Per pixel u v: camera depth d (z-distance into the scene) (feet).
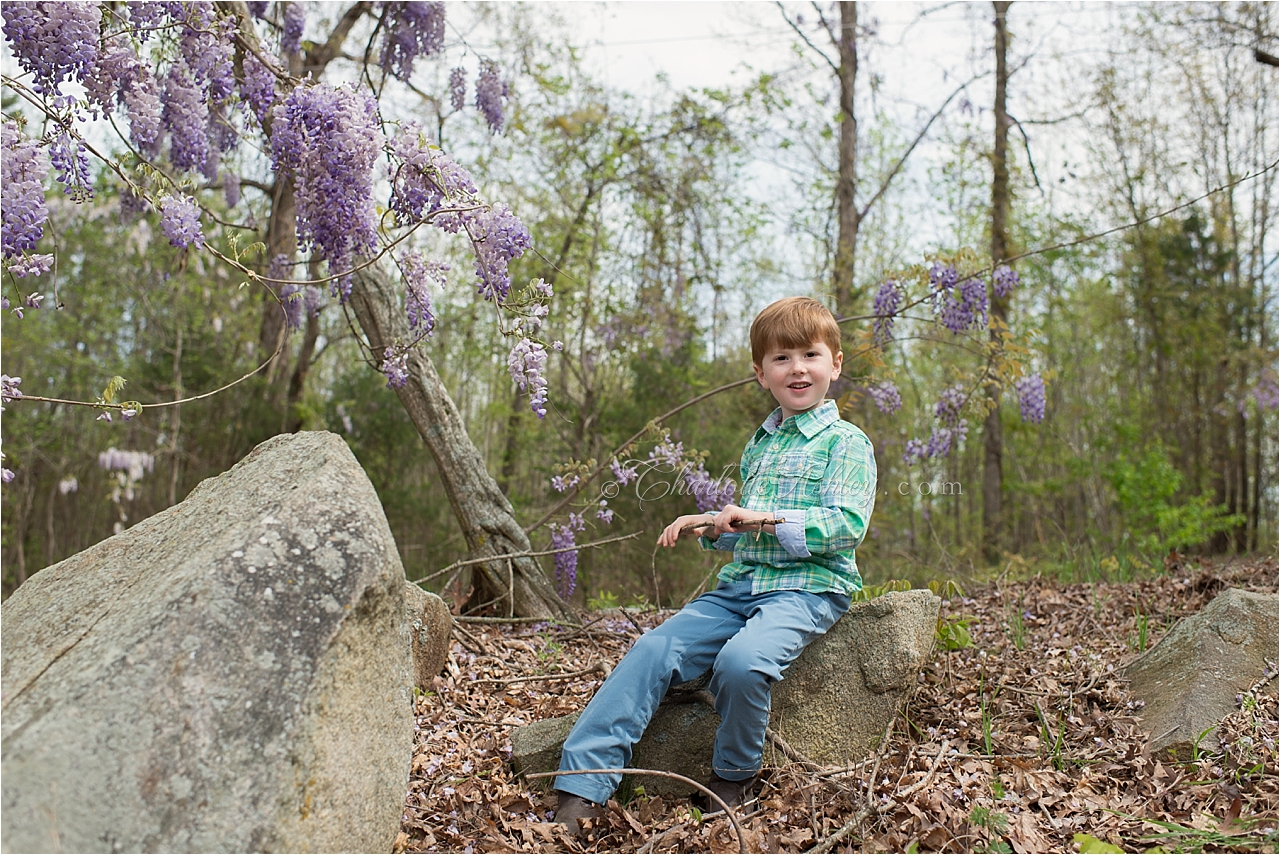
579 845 6.98
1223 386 51.16
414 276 12.84
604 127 37.09
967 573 23.88
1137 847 6.75
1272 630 9.87
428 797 7.87
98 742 4.60
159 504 46.62
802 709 8.75
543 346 11.05
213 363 40.22
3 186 7.45
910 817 7.14
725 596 8.80
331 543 5.57
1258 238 51.78
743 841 6.63
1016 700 10.40
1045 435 57.88
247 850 4.68
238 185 22.53
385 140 10.85
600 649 14.25
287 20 17.76
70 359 46.62
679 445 17.44
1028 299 56.95
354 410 37.19
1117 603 14.96
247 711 4.94
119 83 10.36
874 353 19.53
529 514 36.17
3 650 5.88
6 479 8.89
